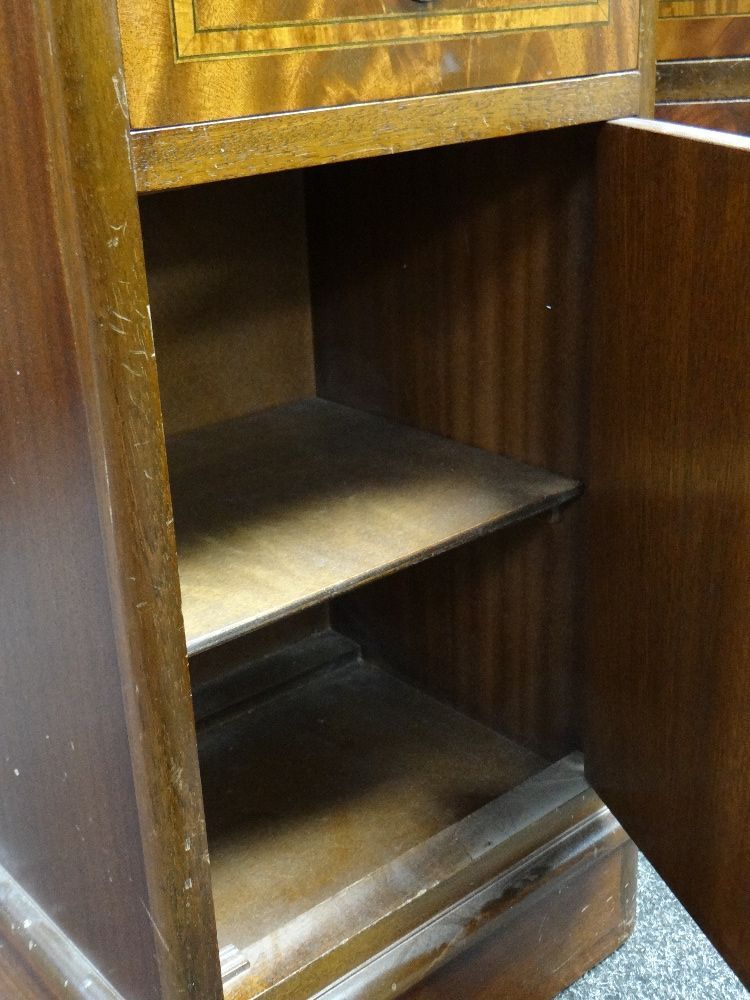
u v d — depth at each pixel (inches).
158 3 22.3
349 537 34.5
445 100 28.3
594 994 39.3
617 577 35.1
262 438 43.9
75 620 27.0
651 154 30.1
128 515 23.8
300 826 40.2
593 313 34.2
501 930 36.6
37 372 24.8
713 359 28.9
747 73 41.0
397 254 42.1
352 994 32.2
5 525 28.7
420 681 48.6
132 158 22.2
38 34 20.9
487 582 43.4
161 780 26.2
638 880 45.1
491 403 40.3
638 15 32.0
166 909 27.5
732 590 29.5
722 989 39.2
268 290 45.9
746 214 26.9
